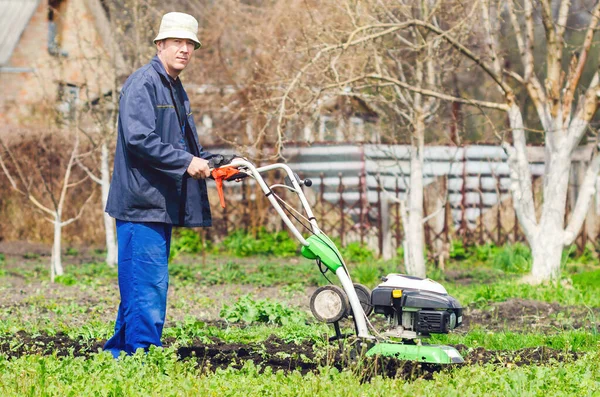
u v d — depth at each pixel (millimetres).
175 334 14359
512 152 22922
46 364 10406
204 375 10461
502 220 30078
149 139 11320
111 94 29812
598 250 28672
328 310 10914
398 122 25953
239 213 32781
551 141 22828
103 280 24516
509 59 36750
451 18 23547
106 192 27391
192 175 11398
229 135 31531
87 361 10844
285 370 11375
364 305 11242
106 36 36656
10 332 14586
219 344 13422
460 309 11070
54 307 18844
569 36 35906
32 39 41000
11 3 42125
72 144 33125
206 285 23938
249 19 27094
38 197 34250
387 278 11188
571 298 19328
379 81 22406
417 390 9352
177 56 11789
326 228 31453
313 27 21156
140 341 11539
